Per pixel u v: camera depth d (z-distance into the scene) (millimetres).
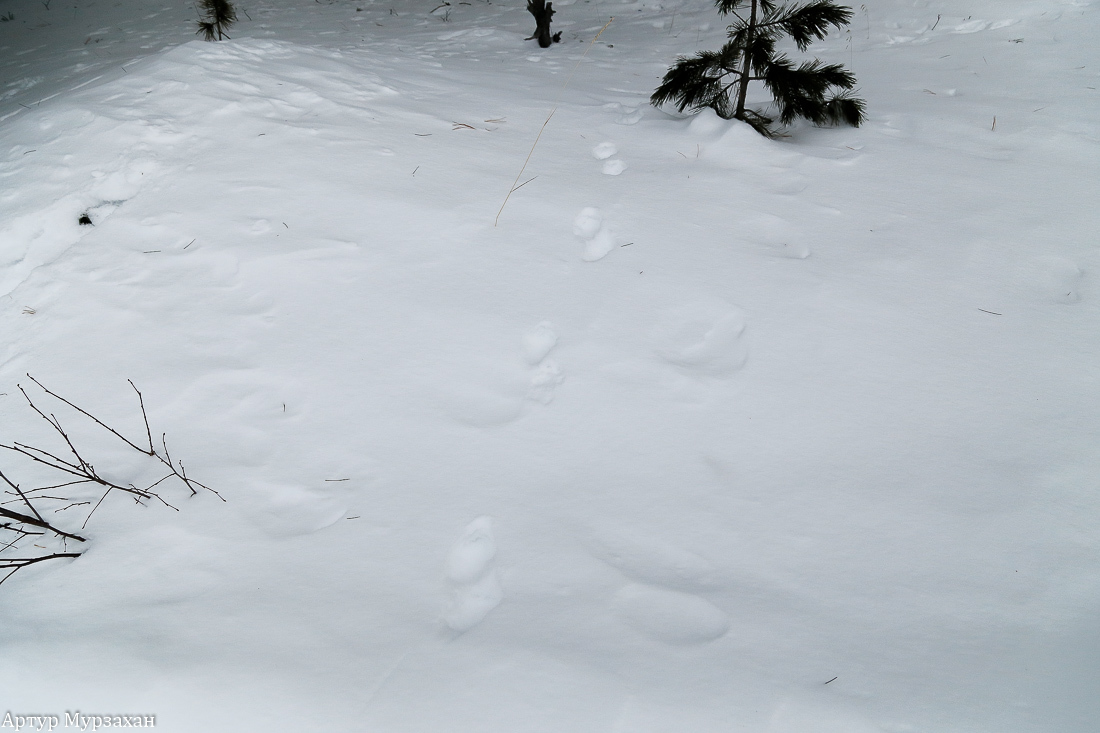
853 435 1885
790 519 1665
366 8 8805
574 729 1222
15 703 1310
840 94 3746
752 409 1972
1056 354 2105
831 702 1260
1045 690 1282
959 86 4223
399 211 2791
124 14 9078
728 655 1350
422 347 2213
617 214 2814
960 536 1604
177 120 3422
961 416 1925
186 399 2057
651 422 1942
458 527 1671
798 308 2311
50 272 2564
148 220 2785
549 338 2246
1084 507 1651
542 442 1898
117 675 1333
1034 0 5574
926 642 1382
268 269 2510
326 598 1500
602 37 6637
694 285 2420
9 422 2018
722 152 3303
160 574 1572
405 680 1313
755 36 3396
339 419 1979
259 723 1252
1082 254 2510
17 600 1524
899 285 2398
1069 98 3814
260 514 1721
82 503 1760
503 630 1413
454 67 5172
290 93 3793
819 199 2906
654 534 1637
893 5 6207
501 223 2762
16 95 5867
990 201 2848
